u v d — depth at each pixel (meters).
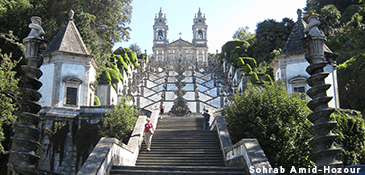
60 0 36.75
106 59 45.41
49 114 24.50
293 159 16.25
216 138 17.81
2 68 21.27
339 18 49.94
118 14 45.47
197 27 103.06
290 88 25.62
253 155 11.09
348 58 38.34
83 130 24.80
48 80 26.00
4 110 19.56
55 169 23.77
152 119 22.83
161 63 83.44
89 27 37.31
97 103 35.78
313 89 10.29
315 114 10.02
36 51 10.73
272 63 28.16
